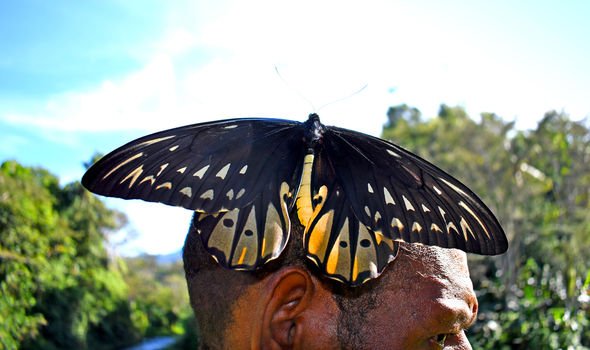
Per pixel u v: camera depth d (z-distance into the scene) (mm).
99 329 8406
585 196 4262
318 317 431
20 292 3514
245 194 416
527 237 3143
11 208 3842
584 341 2080
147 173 403
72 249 5383
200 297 462
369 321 428
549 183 4371
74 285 6562
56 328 5957
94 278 7965
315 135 435
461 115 9086
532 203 4168
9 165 4309
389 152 429
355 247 421
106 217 8195
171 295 14977
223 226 423
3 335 3199
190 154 414
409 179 418
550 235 3100
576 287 2072
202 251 463
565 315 1959
